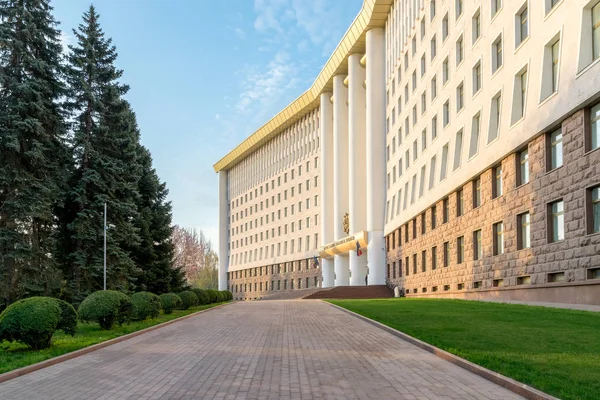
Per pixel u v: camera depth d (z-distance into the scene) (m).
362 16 58.50
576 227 19.00
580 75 18.61
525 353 9.92
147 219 36.81
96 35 32.94
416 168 43.12
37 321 12.09
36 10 28.16
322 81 72.50
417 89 43.12
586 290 18.27
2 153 26.00
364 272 63.31
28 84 26.41
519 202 23.78
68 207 30.48
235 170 104.62
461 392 7.42
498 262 26.02
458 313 19.33
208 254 108.69
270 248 89.12
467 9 31.30
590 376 7.69
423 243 40.81
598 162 17.78
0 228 25.08
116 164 31.62
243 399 7.29
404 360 10.24
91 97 31.05
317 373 9.10
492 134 27.42
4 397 7.70
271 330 16.70
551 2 21.73
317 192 76.62
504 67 25.73
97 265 29.59
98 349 12.98
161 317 23.14
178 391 7.90
